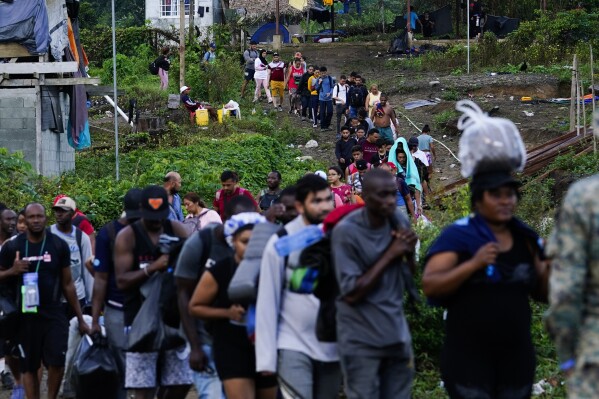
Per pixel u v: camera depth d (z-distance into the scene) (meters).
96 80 25.41
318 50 50.22
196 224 13.52
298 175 25.59
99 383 9.26
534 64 41.44
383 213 6.91
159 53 48.88
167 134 30.42
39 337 9.99
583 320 5.39
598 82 35.53
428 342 10.71
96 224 18.89
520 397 6.66
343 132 24.00
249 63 38.12
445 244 6.69
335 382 7.43
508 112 32.72
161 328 8.59
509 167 6.61
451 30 52.59
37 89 25.19
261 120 33.91
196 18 53.88
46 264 9.94
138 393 8.79
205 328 8.00
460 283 6.54
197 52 44.56
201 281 7.70
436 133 31.72
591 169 22.48
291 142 32.03
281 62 36.88
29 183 19.88
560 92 36.53
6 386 11.77
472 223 6.70
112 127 33.25
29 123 25.25
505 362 6.63
